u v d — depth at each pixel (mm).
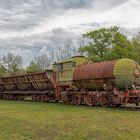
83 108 28922
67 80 36406
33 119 21359
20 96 48469
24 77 45656
